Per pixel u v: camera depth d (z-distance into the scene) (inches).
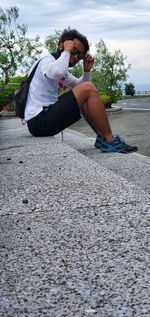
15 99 193.0
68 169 126.0
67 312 49.9
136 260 61.5
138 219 77.8
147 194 93.4
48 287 55.5
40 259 63.8
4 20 933.8
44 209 87.7
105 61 1268.5
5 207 91.0
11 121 577.9
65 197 94.9
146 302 51.1
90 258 63.1
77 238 70.8
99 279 56.8
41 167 133.1
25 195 99.3
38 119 187.3
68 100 177.8
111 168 143.9
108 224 76.3
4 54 960.3
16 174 124.6
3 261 63.8
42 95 184.9
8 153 171.2
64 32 181.0
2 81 998.4
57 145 183.6
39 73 183.0
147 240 68.2
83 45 179.3
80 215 82.3
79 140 239.5
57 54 185.3
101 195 94.5
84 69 195.9
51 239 71.2
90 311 49.9
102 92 1243.2
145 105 1371.8
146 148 244.7
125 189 98.2
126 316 48.7
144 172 135.6
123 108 1190.9
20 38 957.8
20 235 73.9
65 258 63.5
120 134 353.1
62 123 185.2
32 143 195.9
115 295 52.8
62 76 177.2
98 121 174.9
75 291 54.2
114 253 64.2
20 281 57.4
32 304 51.9
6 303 52.3
